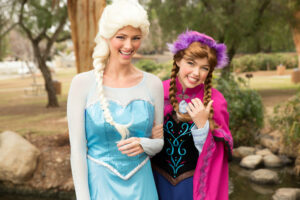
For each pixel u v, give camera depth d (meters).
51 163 5.14
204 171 1.77
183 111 1.92
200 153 1.79
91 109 1.46
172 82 1.93
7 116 10.29
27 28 12.55
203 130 1.75
